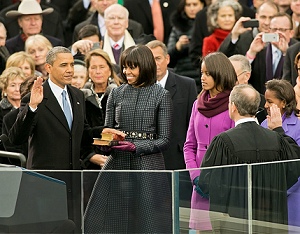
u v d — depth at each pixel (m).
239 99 25.48
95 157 29.72
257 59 34.94
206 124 27.39
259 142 25.48
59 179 24.45
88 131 28.38
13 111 29.38
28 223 24.14
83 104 28.27
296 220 26.06
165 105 27.16
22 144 28.42
